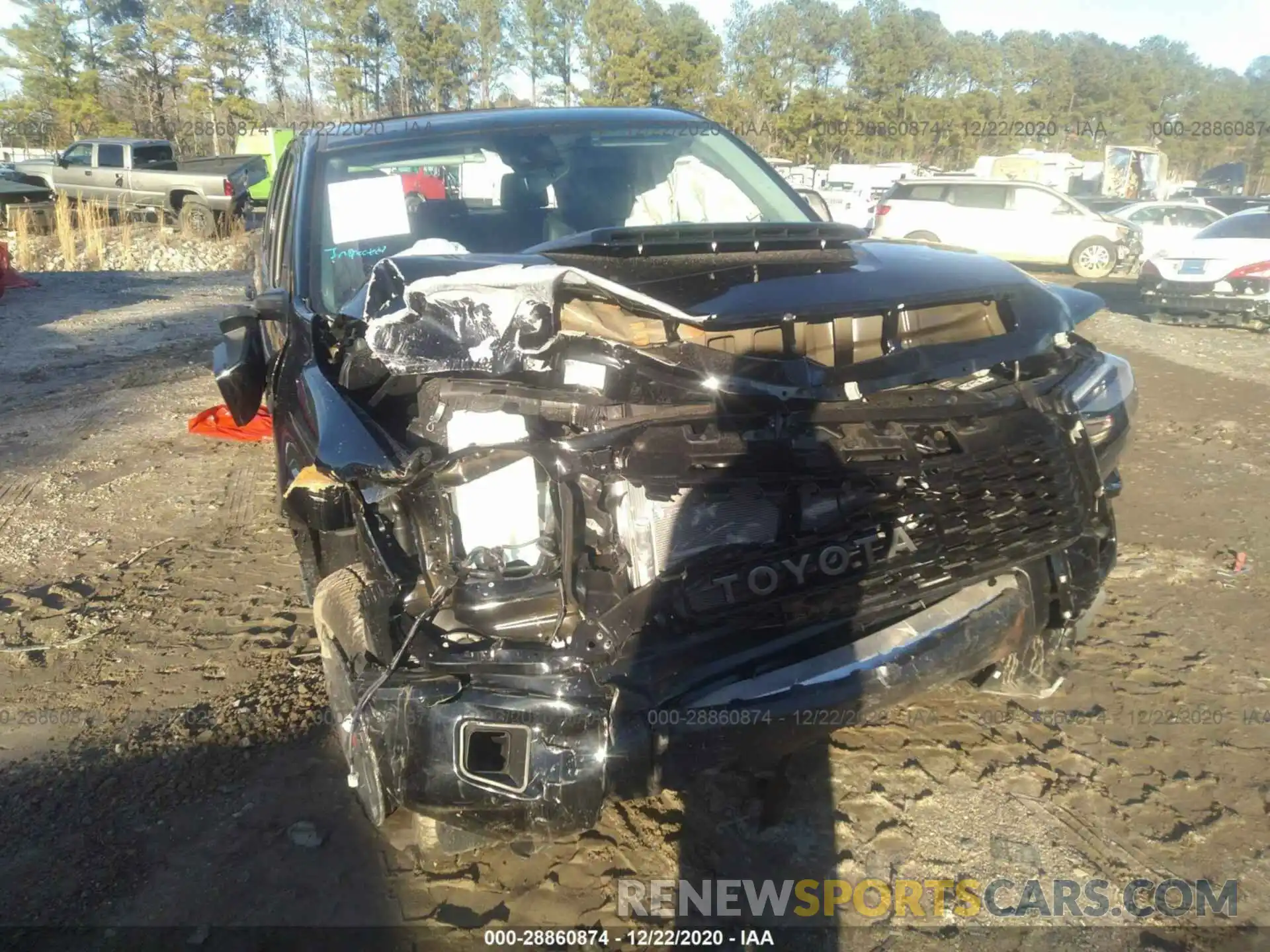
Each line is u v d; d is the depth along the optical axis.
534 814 2.30
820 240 3.22
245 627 4.13
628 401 2.50
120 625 4.18
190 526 5.30
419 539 2.54
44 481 6.04
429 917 2.54
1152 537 4.83
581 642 2.36
